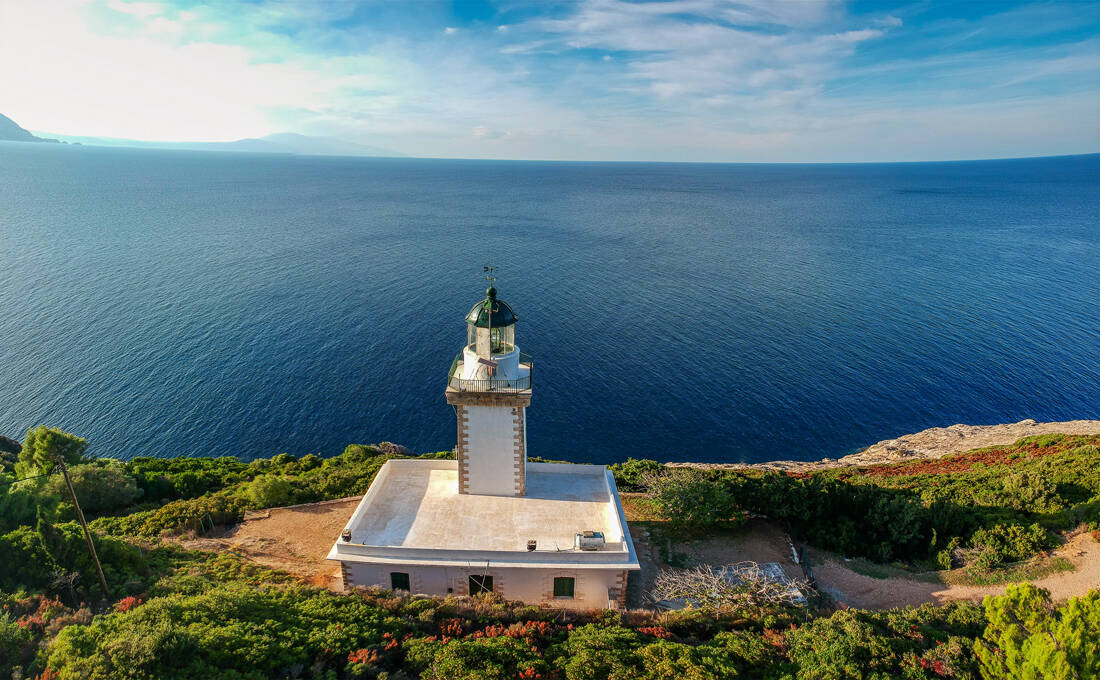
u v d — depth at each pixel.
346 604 22.92
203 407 61.69
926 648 20.97
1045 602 20.38
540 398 65.00
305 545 30.59
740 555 29.89
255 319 85.19
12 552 23.16
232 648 19.08
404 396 65.75
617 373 71.19
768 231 174.38
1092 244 153.38
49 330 78.25
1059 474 37.56
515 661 20.00
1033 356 78.06
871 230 177.62
